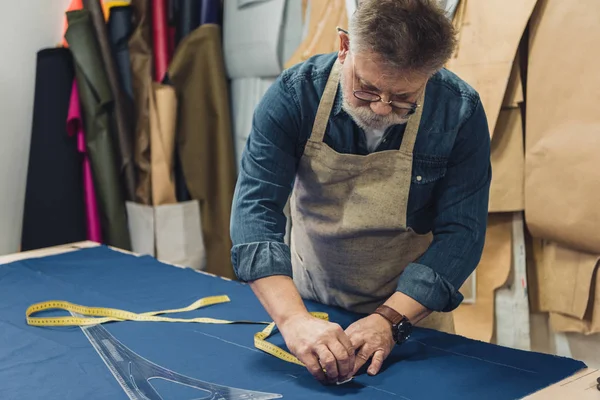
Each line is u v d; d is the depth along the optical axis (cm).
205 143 302
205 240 310
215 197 307
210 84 298
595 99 201
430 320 162
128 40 293
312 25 263
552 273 225
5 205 287
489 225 234
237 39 294
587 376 120
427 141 133
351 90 117
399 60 103
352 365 117
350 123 133
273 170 133
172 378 120
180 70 296
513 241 233
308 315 123
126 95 295
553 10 208
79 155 292
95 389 115
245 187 134
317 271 159
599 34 198
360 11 106
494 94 217
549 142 212
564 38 206
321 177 141
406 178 137
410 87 109
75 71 281
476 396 111
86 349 135
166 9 298
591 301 217
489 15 218
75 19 279
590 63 201
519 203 225
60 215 286
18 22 279
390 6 103
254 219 131
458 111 131
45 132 282
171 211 295
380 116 115
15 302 167
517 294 235
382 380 118
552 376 119
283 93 132
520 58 222
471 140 132
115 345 137
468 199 134
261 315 157
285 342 129
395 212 141
